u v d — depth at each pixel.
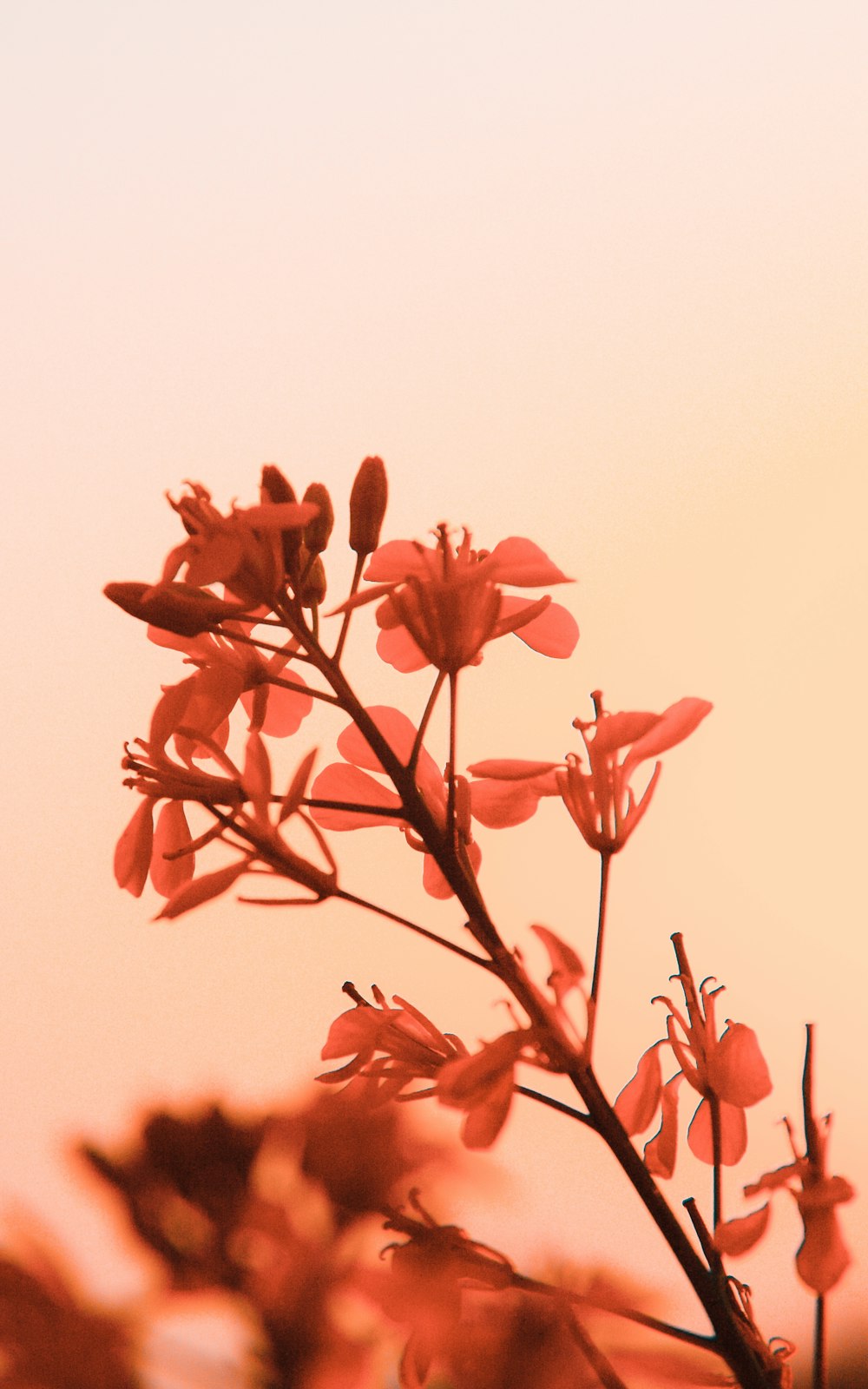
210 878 0.32
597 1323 0.32
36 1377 0.32
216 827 0.32
